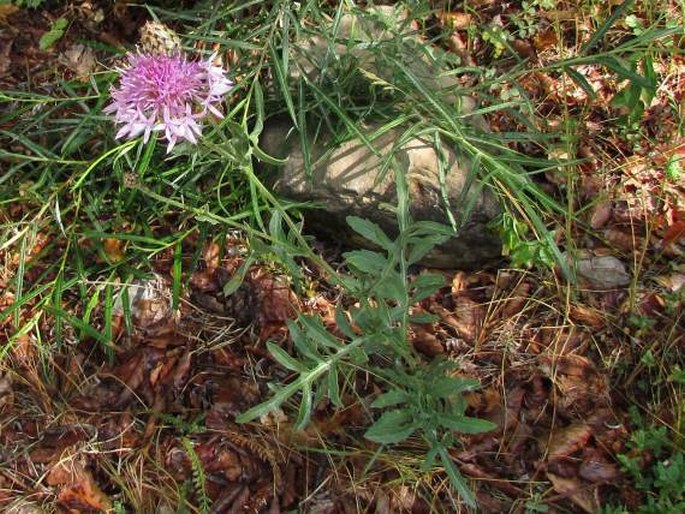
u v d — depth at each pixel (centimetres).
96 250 51
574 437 45
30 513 43
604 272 51
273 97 52
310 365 38
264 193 38
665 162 55
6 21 62
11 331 49
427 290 40
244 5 49
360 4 59
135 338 49
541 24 62
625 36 60
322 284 51
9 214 53
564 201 54
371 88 48
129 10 62
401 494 43
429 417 37
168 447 45
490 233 49
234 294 51
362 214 48
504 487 44
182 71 33
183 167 50
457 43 61
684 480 41
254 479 44
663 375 47
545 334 49
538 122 57
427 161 48
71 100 52
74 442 45
